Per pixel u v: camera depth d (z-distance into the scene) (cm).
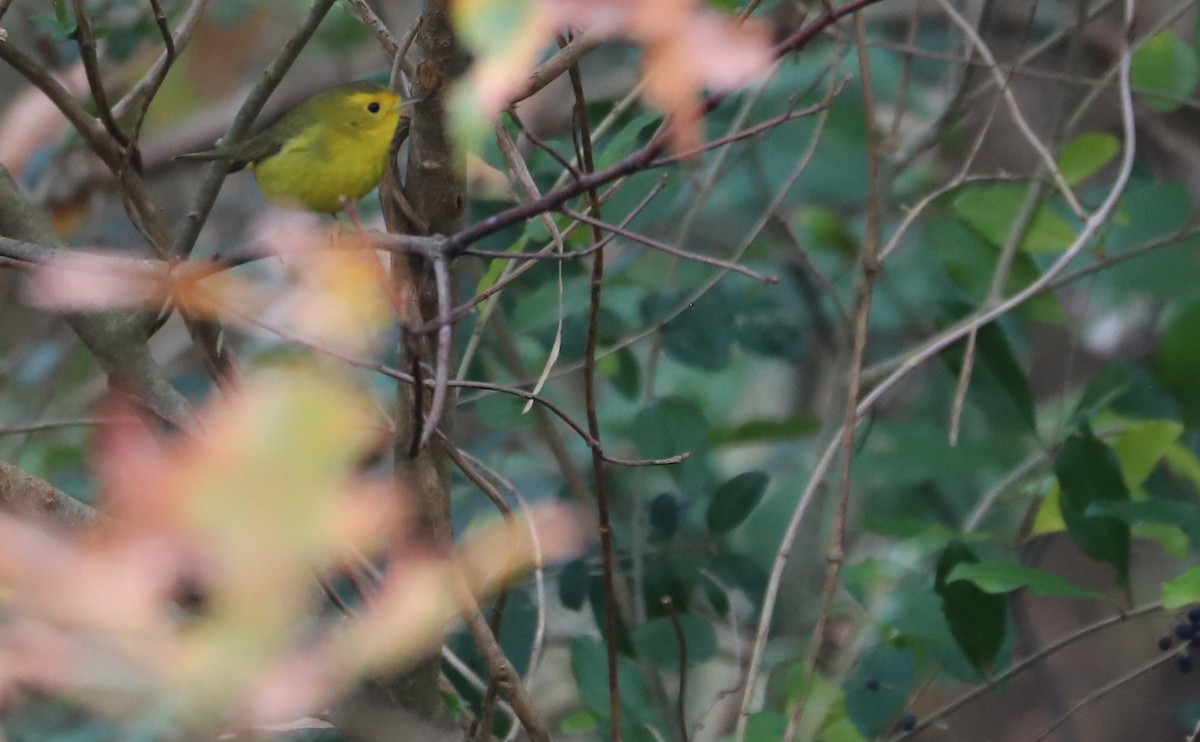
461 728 665
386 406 757
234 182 1203
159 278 412
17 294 1007
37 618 237
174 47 664
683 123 243
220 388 623
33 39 941
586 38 475
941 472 859
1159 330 979
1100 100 1047
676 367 1086
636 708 697
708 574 804
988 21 900
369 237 393
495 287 529
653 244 411
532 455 973
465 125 227
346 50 1068
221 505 192
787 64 1038
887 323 1063
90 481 779
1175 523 651
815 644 629
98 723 459
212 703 209
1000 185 845
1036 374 1049
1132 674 696
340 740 636
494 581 655
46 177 979
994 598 652
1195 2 844
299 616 226
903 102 877
